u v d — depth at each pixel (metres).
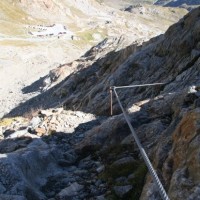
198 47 27.48
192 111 10.27
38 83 82.94
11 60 132.50
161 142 11.85
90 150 16.23
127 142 14.84
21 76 102.69
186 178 8.27
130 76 33.09
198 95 14.06
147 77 31.34
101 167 13.80
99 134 16.55
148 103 18.06
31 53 158.25
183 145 9.45
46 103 59.47
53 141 19.33
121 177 12.11
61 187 12.67
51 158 14.34
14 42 178.88
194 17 30.77
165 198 6.30
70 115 23.34
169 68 29.84
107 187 12.06
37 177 12.79
